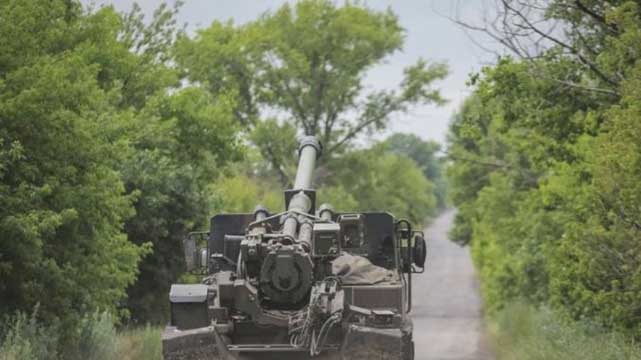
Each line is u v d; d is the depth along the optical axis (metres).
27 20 35.47
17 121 34.88
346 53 154.38
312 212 36.25
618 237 36.06
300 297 29.50
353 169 158.12
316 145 43.41
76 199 36.91
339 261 32.47
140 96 73.38
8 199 34.16
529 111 48.00
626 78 39.22
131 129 62.12
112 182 40.59
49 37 37.50
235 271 33.78
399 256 36.81
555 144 51.00
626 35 36.69
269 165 150.75
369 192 161.12
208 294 29.78
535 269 89.06
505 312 87.50
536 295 89.31
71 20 53.72
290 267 29.14
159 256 64.69
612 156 33.84
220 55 144.88
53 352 35.19
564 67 45.31
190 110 72.38
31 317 36.12
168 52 84.19
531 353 52.22
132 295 64.56
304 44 153.00
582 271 40.38
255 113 152.38
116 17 63.53
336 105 155.62
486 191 114.94
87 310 39.59
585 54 44.72
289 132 148.00
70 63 37.75
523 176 96.31
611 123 36.69
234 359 29.23
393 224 36.16
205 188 68.88
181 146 72.38
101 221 38.56
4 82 34.88
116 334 48.09
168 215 64.44
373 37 152.12
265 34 149.00
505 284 105.94
